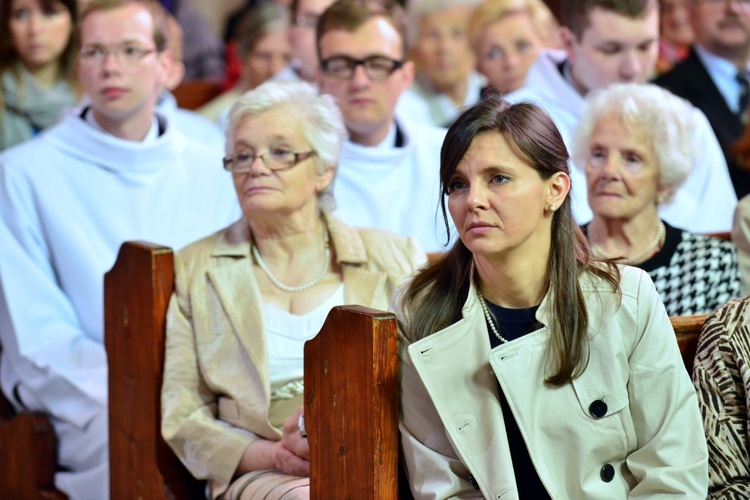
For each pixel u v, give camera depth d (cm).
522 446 680
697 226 1336
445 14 1727
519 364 664
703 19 1545
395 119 1309
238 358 862
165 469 880
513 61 1586
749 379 723
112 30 1187
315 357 734
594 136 983
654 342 677
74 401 1105
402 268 905
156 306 873
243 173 877
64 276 1179
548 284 677
